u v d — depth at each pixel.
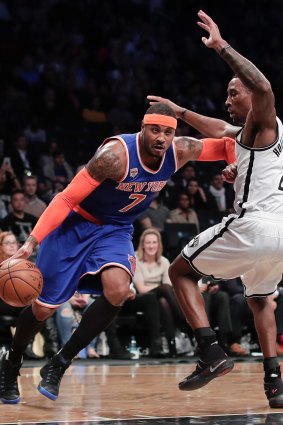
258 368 7.34
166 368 7.41
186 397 4.82
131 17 17.39
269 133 4.12
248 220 4.14
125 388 5.40
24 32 15.38
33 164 11.74
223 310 9.17
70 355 4.36
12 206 9.21
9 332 8.48
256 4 19.02
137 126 14.16
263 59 18.11
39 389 4.32
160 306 8.98
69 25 16.06
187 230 10.11
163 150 4.18
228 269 4.31
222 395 4.93
